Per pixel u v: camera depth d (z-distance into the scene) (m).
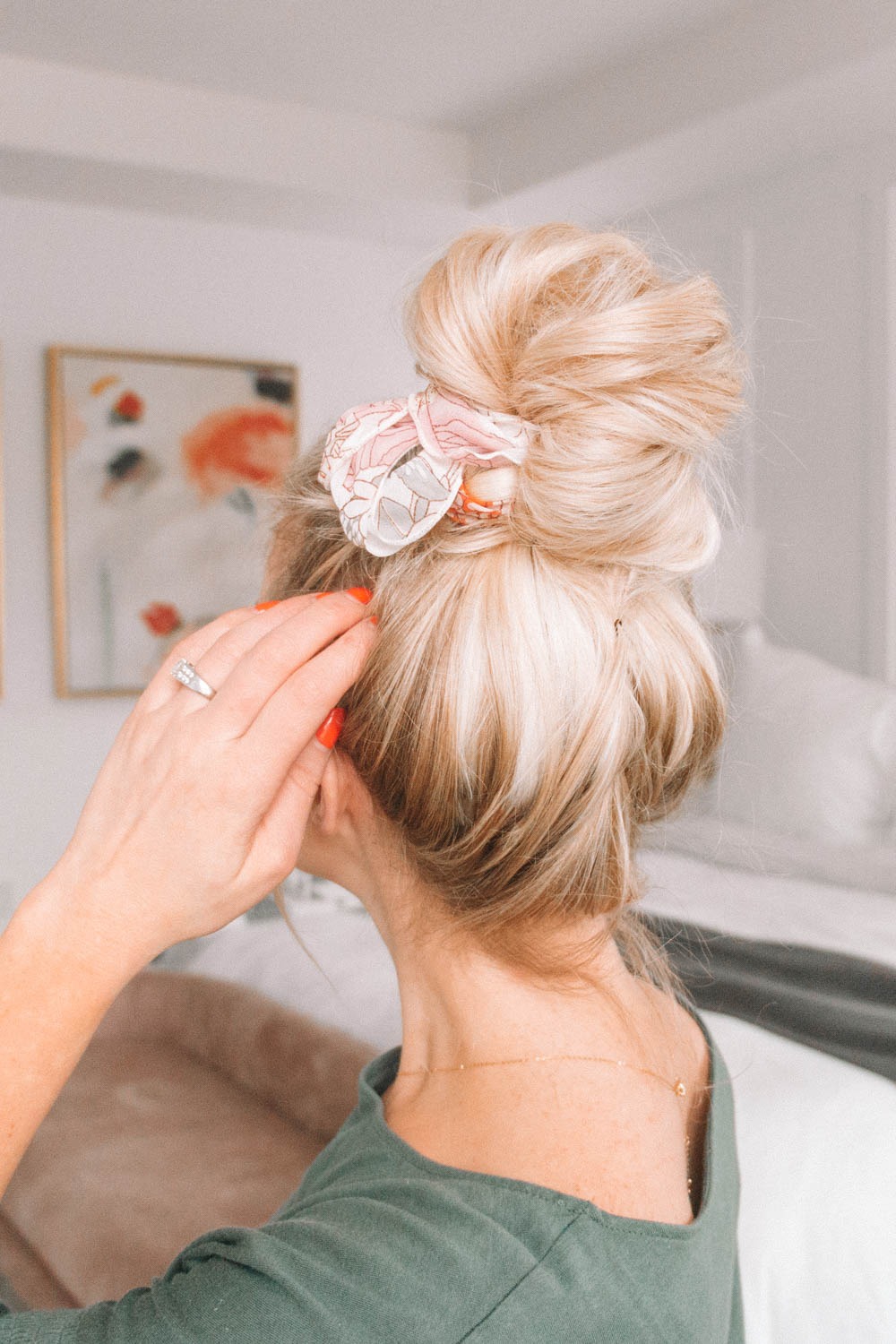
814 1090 1.34
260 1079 1.80
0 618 4.14
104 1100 1.82
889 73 2.95
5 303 4.11
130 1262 1.36
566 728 0.54
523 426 0.57
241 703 0.53
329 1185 0.58
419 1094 0.62
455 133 4.14
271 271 4.57
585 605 0.55
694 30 3.26
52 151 3.58
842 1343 1.16
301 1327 0.45
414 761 0.55
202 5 3.13
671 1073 0.64
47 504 4.22
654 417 0.56
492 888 0.56
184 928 0.54
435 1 3.10
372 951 2.09
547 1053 0.58
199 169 3.77
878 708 2.73
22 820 4.23
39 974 0.53
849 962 1.77
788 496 3.59
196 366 4.40
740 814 2.79
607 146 3.59
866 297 3.32
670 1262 0.52
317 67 3.57
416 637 0.55
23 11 3.18
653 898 2.25
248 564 4.50
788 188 3.55
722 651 2.95
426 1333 0.45
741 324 3.72
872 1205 1.21
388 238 4.65
